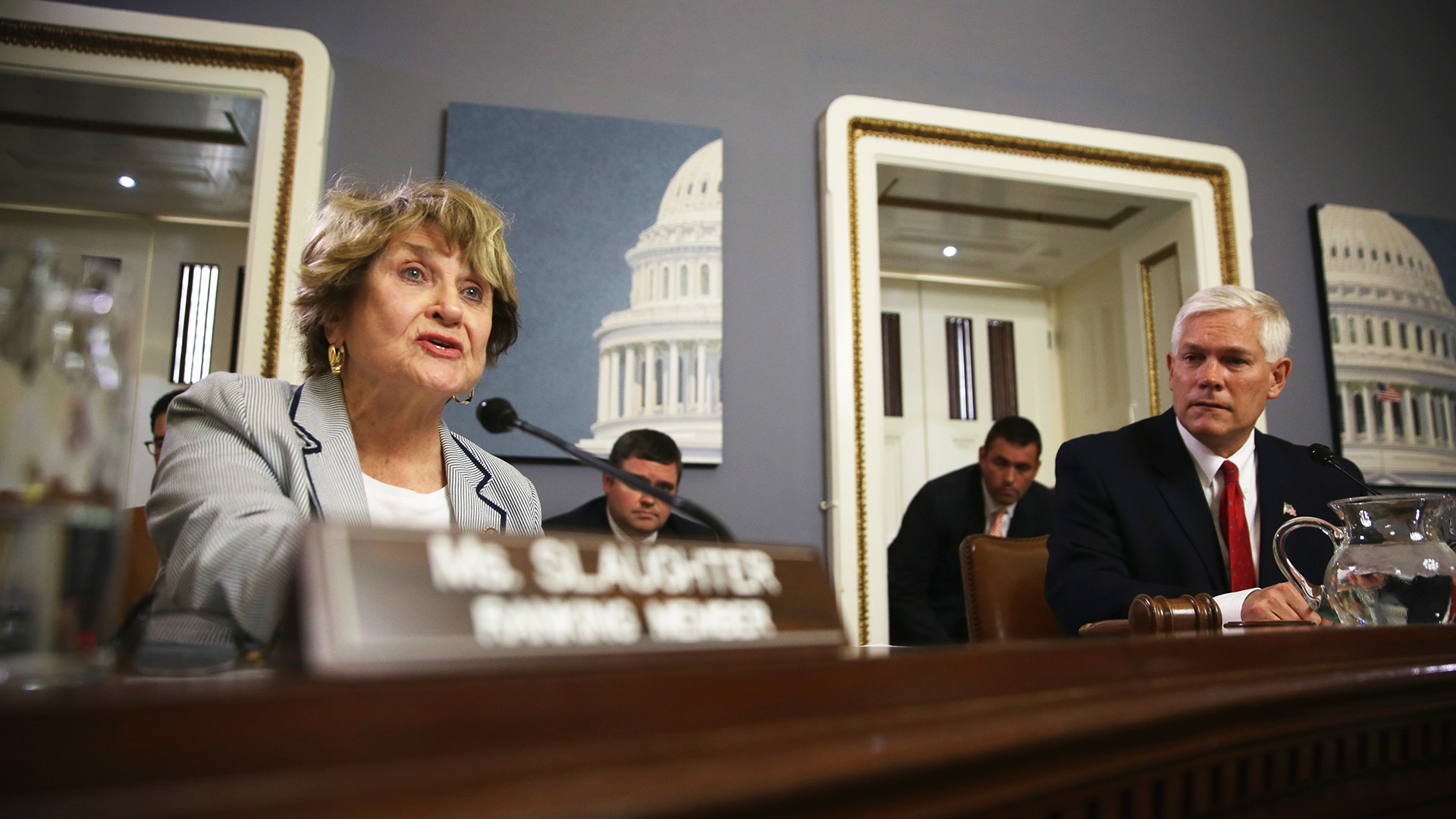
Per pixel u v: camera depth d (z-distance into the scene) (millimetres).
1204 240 2795
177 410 1046
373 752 251
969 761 323
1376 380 2881
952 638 2729
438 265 1203
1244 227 2834
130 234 2320
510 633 378
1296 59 3088
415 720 259
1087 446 1753
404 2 2336
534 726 277
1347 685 521
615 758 261
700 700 308
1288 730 499
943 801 325
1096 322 3242
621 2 2486
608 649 398
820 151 2535
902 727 322
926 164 2584
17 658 420
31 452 434
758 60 2559
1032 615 1801
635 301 2324
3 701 225
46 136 2170
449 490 1219
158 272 2314
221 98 2164
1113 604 1405
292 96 2166
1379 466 2820
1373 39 3199
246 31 2164
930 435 3291
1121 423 3082
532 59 2393
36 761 223
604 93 2424
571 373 2254
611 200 2355
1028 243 3119
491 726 270
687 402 2305
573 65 2418
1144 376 2973
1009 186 2719
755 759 275
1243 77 3014
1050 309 3498
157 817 204
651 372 2301
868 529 2312
